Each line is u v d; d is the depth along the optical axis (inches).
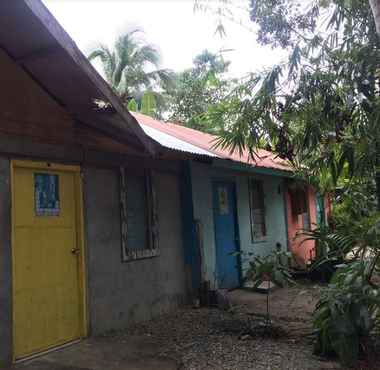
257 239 429.7
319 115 205.3
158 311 291.6
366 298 195.3
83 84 209.6
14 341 198.7
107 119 234.2
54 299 222.4
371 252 220.8
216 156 310.8
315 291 277.7
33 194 216.8
